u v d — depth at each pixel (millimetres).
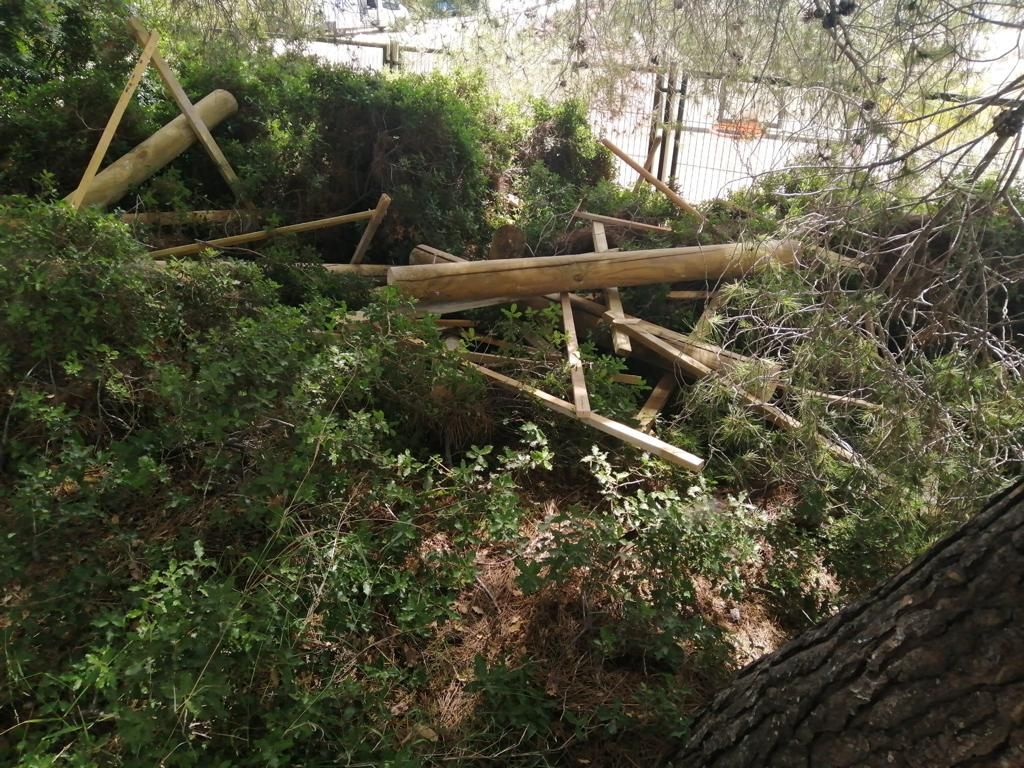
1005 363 2713
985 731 1280
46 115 4996
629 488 3549
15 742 1897
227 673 1850
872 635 1502
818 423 3207
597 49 6184
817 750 1551
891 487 3051
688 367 4266
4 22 5285
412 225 5824
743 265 4223
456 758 1945
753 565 3066
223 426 2537
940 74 3336
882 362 2779
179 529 2561
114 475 2338
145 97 5688
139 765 1561
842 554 2938
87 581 2109
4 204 3637
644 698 2174
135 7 6461
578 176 8133
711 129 7223
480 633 2555
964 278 2408
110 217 3473
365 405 3305
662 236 5379
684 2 5164
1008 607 1266
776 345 3551
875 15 3459
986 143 3016
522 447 3666
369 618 2332
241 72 5980
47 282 2910
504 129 8008
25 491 2129
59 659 2016
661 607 2473
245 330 2951
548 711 2250
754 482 3764
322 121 5832
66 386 3061
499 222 6605
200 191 5637
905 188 2514
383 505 2744
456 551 2586
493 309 4836
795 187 3436
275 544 2396
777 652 1840
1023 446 2895
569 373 3922
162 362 3100
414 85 6312
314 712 1796
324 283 4484
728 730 1816
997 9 3119
